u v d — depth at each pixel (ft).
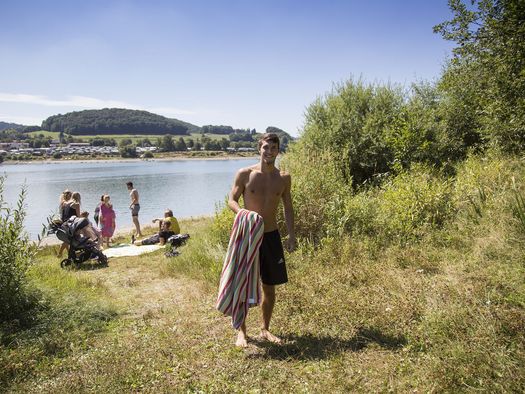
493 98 33.37
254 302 12.73
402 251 21.13
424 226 24.00
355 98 45.65
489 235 20.29
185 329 15.28
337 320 14.33
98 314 17.26
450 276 16.34
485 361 9.97
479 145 40.75
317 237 24.94
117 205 101.30
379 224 25.03
